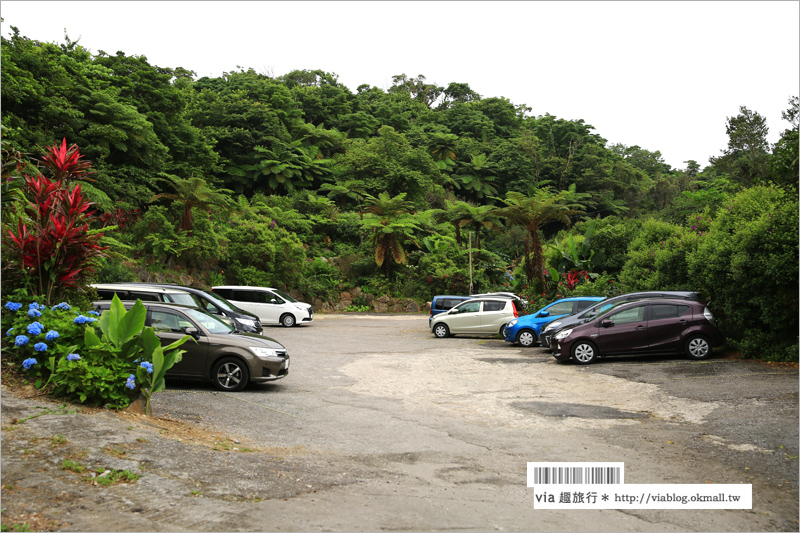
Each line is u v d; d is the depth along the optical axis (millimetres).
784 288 12039
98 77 38594
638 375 11234
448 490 4891
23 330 6746
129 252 29938
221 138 64812
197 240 32562
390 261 44594
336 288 43375
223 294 24953
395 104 102812
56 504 3994
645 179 98062
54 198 8039
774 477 5352
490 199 88875
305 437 6684
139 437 5613
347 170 70375
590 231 27625
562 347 13062
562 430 7227
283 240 39312
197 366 9367
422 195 69625
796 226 11992
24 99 26688
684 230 16922
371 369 12578
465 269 44719
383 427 7316
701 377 10750
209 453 5492
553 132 104875
